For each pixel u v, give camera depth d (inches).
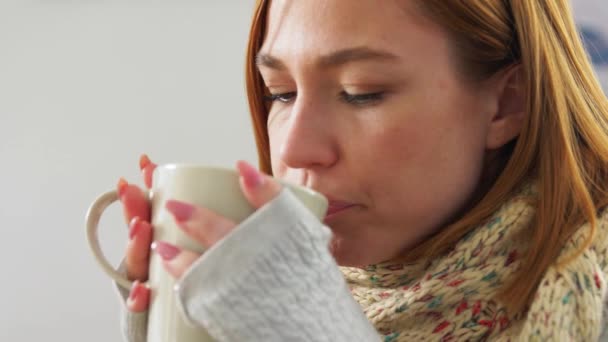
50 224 69.9
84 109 69.6
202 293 22.3
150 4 68.9
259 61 32.3
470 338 31.4
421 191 30.4
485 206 32.2
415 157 29.9
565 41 34.1
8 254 70.1
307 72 29.7
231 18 68.3
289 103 33.1
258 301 22.3
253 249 22.4
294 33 30.0
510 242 31.9
